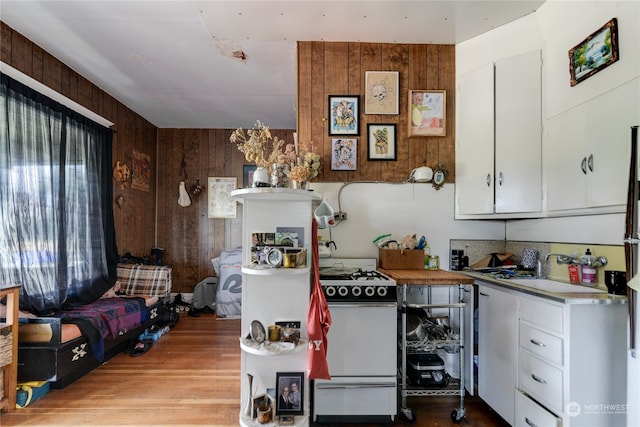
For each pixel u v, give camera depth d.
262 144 2.19
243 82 3.71
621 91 1.80
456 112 2.85
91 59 3.18
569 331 1.67
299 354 2.08
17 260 2.64
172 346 3.54
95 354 2.80
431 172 2.74
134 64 3.29
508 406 2.08
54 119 3.08
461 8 2.35
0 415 2.23
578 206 2.09
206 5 2.31
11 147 2.61
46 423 2.15
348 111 2.83
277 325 2.10
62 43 2.90
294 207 2.13
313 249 2.17
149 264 4.39
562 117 2.23
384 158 2.84
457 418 2.21
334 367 2.18
